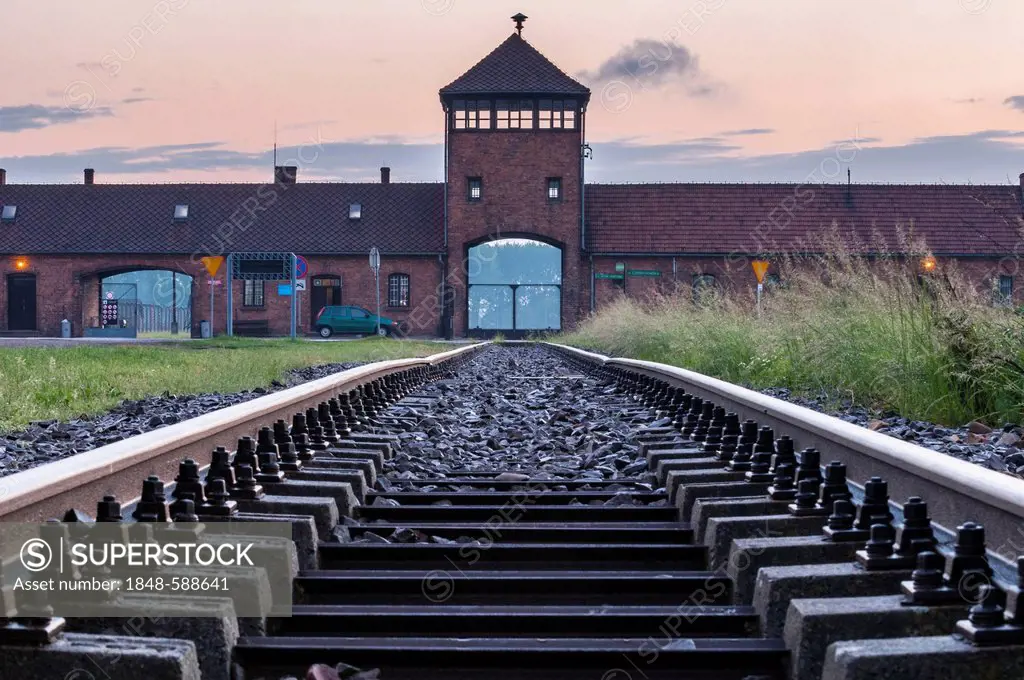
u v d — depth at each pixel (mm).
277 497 5371
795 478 5520
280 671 3637
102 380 16234
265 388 16734
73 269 65938
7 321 66312
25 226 66875
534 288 65750
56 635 3053
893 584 3719
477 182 64875
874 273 13875
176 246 66000
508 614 4074
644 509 6246
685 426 9383
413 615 4082
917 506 3814
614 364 21297
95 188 68812
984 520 3855
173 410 13039
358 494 6547
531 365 30391
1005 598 3193
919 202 66625
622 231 65688
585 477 8352
